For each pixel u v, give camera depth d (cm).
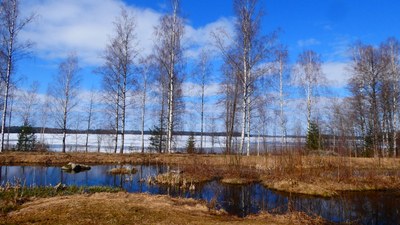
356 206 1252
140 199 1091
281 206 1228
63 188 1316
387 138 3061
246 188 1595
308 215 1059
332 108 3544
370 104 3250
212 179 1842
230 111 2902
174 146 4178
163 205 1012
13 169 2108
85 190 1319
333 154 2153
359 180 1653
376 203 1303
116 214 880
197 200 1190
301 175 1675
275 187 1588
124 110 2898
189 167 1995
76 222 809
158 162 2452
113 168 2194
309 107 3272
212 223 844
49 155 2564
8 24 2506
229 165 1944
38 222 805
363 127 3375
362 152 3120
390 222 1047
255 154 2566
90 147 4928
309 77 3338
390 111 3219
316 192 1476
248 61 2425
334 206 1252
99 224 802
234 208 1190
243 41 2419
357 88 3303
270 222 909
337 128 3381
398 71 3170
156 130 3891
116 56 2847
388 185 1617
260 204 1255
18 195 1101
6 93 2611
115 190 1350
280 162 1798
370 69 3216
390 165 2127
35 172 1995
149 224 814
